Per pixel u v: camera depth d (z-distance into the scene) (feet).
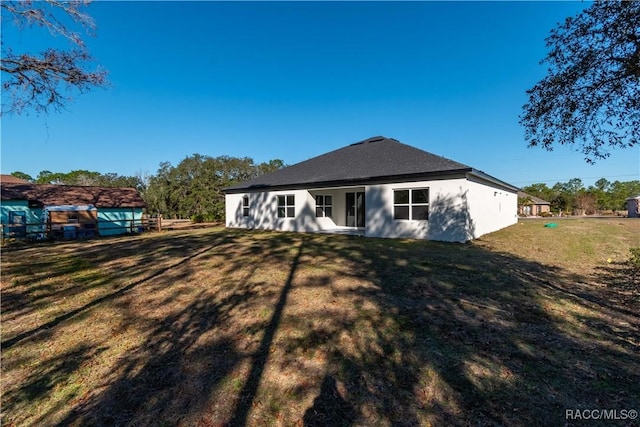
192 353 10.59
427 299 15.30
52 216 51.98
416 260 24.57
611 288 16.92
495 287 17.13
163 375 9.34
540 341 10.87
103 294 17.22
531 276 19.44
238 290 17.51
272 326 12.57
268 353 10.47
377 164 46.14
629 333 11.42
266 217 57.16
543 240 35.99
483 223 42.47
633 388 8.23
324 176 48.67
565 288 16.94
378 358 9.98
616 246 31.37
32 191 60.39
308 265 23.54
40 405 8.15
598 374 8.89
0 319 13.82
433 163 39.06
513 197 68.23
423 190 38.06
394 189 39.88
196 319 13.51
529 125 19.77
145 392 8.56
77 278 20.81
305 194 50.70
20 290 18.12
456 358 9.85
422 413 7.48
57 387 8.89
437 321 12.66
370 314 13.52
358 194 55.47
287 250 31.07
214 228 63.77
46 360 10.35
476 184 39.01
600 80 16.71
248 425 7.26
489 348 10.43
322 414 7.55
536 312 13.48
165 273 21.83
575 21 16.62
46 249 35.63
